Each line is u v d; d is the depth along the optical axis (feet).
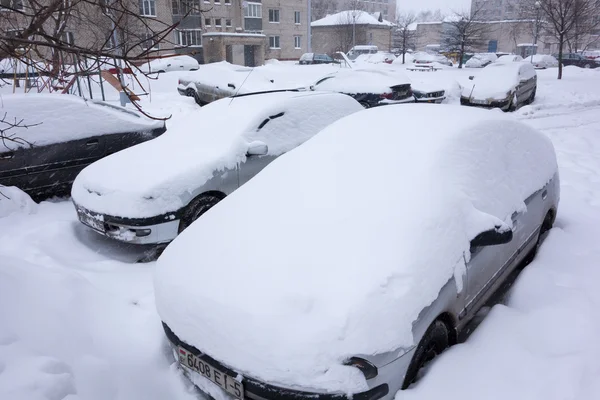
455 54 153.07
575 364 8.16
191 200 15.43
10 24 9.21
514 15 244.42
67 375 8.52
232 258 8.83
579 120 36.50
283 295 7.69
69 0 9.05
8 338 9.06
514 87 43.04
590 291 10.85
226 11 141.28
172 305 8.58
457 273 8.69
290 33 166.20
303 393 6.99
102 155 21.02
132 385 9.25
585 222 15.76
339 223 8.89
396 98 38.17
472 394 7.62
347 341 7.06
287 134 18.08
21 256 14.52
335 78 40.29
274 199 10.27
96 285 13.23
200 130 17.85
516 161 12.00
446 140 10.49
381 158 10.37
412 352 7.63
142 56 8.38
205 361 7.97
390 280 7.73
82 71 8.75
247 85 45.62
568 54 127.24
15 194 18.01
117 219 14.69
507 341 8.90
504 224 9.50
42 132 19.33
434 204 8.97
